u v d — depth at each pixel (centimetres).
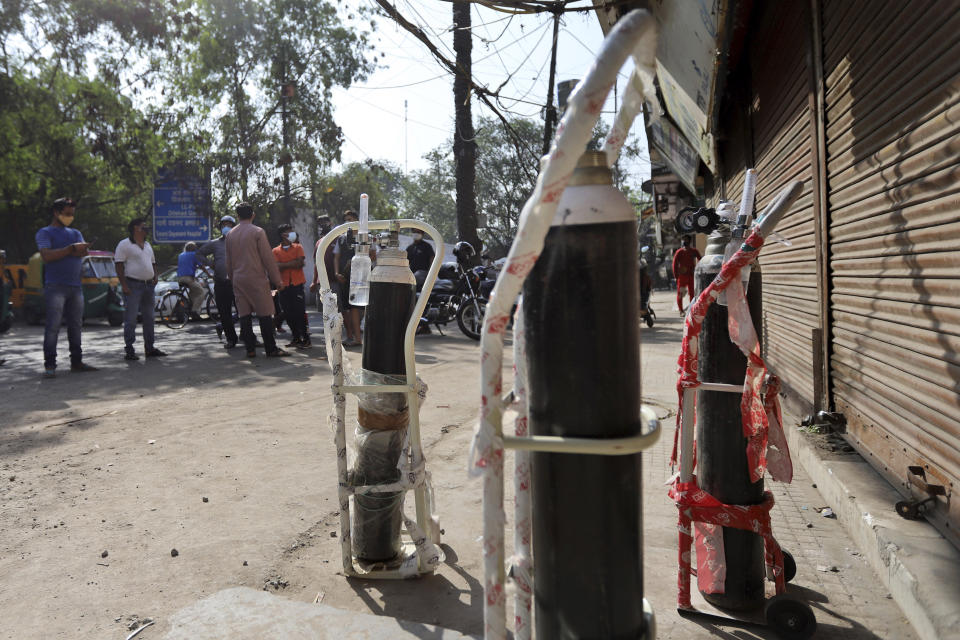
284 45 2359
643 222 3092
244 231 873
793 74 481
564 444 123
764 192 607
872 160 326
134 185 2225
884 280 316
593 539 127
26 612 246
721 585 250
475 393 652
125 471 408
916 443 288
